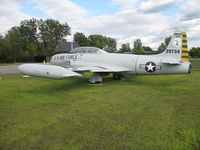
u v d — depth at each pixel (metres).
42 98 5.67
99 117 3.87
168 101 5.15
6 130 3.25
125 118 3.80
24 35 58.19
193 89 6.85
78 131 3.17
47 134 3.07
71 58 9.98
